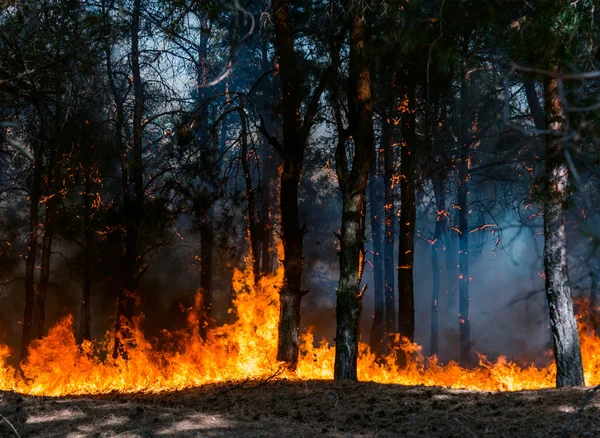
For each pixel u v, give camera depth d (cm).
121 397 1179
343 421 824
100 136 2647
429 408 844
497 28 942
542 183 1084
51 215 2742
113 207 2617
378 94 2117
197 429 669
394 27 1059
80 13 1421
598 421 704
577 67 897
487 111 2323
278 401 973
